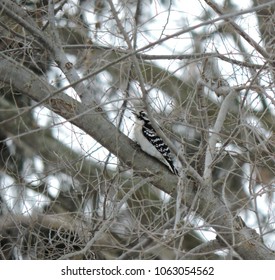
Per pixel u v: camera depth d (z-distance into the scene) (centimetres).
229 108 1371
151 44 1054
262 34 1387
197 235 1833
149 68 1417
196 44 1343
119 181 1312
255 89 1272
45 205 1395
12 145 1703
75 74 1369
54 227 1347
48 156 1614
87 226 1274
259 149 1260
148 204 1377
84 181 1406
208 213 1299
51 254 1272
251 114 1297
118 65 1412
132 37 1207
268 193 1246
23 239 1326
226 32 1396
